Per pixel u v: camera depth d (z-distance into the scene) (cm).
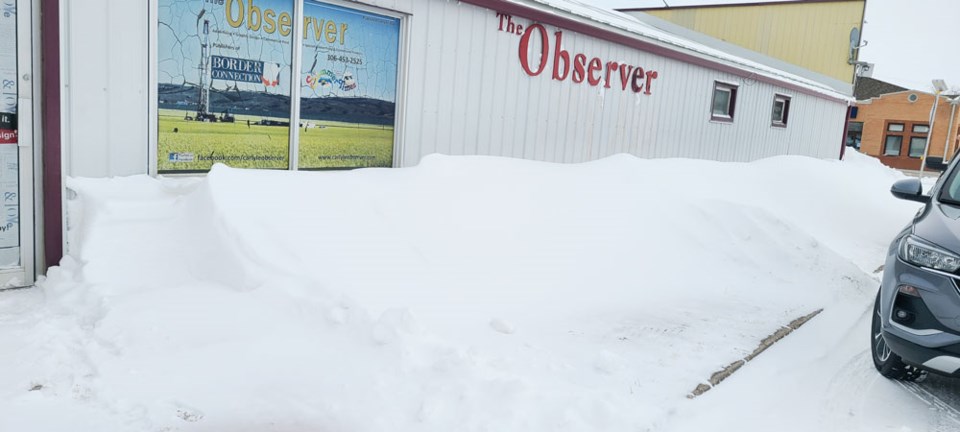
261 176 539
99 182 529
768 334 515
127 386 349
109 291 443
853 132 4294
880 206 1109
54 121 500
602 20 1023
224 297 443
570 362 421
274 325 418
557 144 991
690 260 652
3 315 437
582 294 543
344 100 726
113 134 543
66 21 505
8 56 482
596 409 353
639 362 432
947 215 446
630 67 1098
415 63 774
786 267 691
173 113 593
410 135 786
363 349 397
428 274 505
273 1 652
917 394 438
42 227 510
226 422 326
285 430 323
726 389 415
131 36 545
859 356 504
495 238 576
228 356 384
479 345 429
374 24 738
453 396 355
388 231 534
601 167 791
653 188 768
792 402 412
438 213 577
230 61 627
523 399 353
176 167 602
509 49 884
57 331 409
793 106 1675
